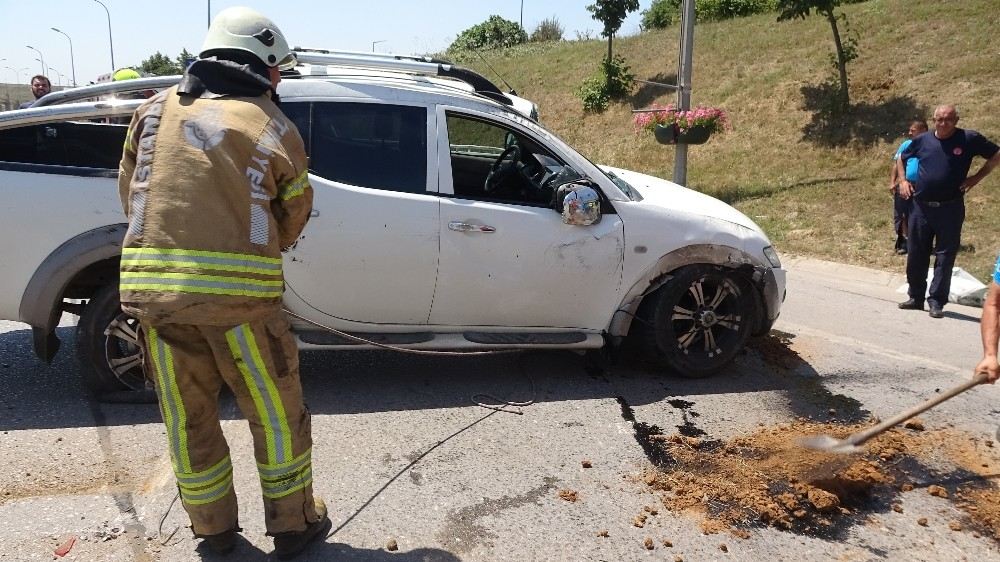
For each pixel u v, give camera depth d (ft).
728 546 10.09
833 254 30.01
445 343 14.29
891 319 21.89
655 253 14.89
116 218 12.62
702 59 57.47
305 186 8.75
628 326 15.23
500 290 14.21
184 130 8.11
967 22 45.68
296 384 8.86
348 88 13.69
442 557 9.57
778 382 16.08
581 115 59.57
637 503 11.02
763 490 11.37
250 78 8.44
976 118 36.76
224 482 9.09
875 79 43.73
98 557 9.25
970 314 22.82
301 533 9.21
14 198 12.32
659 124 36.76
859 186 36.19
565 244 14.33
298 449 8.95
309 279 13.33
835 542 10.29
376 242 13.38
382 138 13.73
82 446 11.97
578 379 15.71
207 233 7.91
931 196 21.71
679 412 14.24
